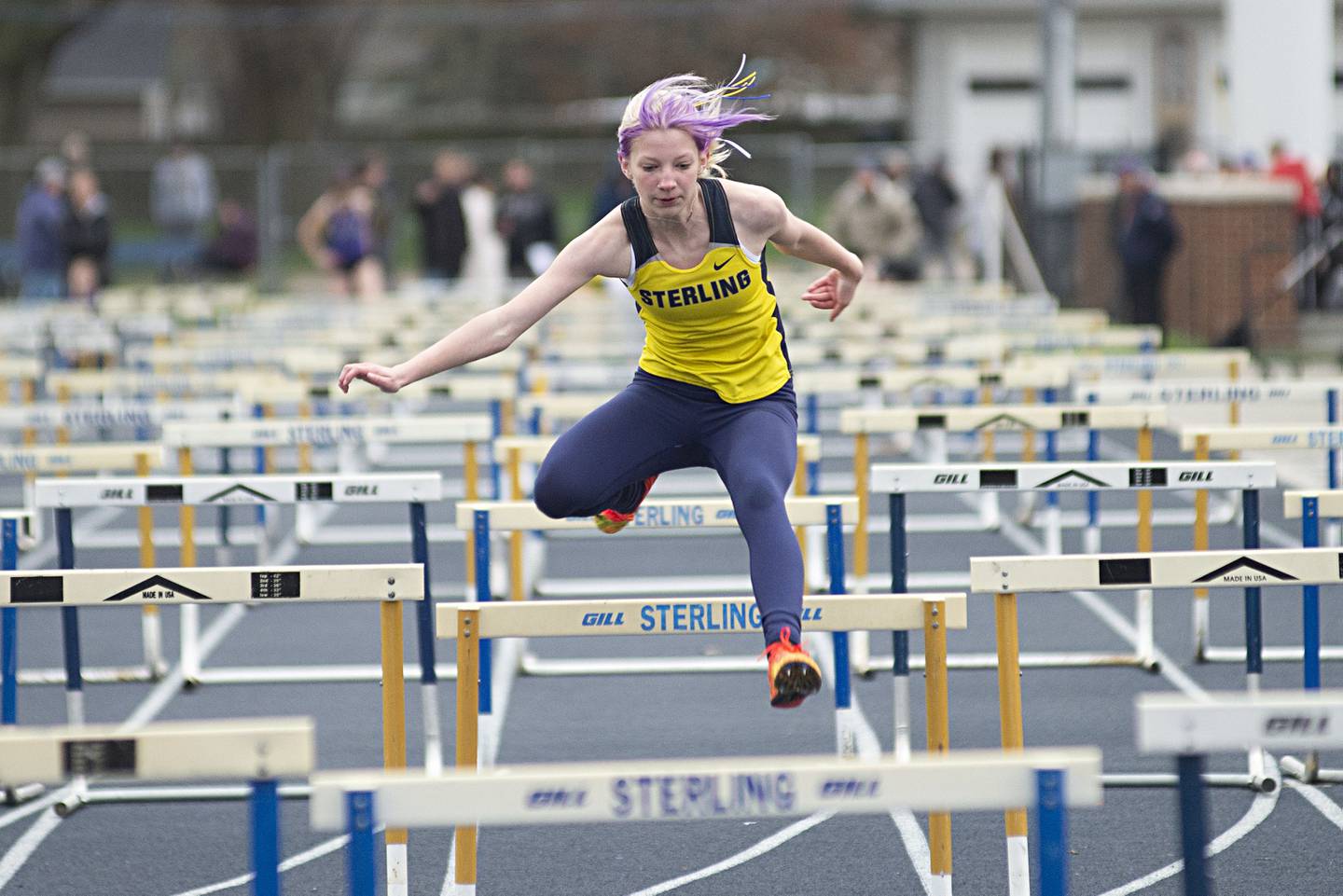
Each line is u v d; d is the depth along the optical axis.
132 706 24.48
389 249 78.75
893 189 66.75
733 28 159.75
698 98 14.49
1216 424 47.16
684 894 17.31
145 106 196.38
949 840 15.40
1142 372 38.12
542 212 70.94
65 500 19.28
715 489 40.94
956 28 112.00
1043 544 34.78
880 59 169.50
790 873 17.86
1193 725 10.44
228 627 29.31
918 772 10.31
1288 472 40.81
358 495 18.66
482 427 25.77
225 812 20.23
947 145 112.56
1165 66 113.50
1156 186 66.31
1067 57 72.62
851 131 130.88
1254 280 62.94
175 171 93.75
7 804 20.48
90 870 18.30
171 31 199.25
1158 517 36.91
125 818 20.02
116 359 48.38
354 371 14.24
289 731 10.45
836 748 22.02
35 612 31.12
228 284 93.25
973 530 34.72
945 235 76.56
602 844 18.89
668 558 33.75
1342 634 27.36
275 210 91.38
